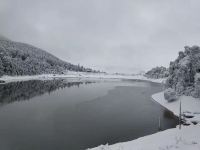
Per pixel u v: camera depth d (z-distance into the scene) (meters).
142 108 60.41
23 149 30.81
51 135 36.75
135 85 139.88
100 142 33.84
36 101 68.38
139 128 41.41
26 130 39.16
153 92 98.62
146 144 25.28
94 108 59.16
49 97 77.06
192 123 44.69
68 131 38.97
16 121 44.81
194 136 26.27
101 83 152.50
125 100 74.06
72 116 49.66
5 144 32.53
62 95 82.94
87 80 185.38
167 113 54.34
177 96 65.19
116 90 105.25
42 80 156.25
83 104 64.69
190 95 63.84
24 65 174.50
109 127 41.75
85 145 32.53
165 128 41.41
